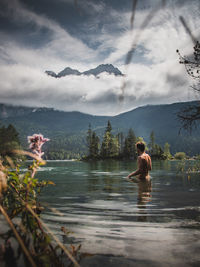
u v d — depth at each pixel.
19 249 1.43
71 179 8.20
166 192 4.90
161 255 1.67
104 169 16.12
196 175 9.24
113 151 97.69
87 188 5.70
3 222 2.17
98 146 101.94
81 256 1.57
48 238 1.45
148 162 7.97
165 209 3.28
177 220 2.69
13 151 1.30
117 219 2.75
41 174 10.70
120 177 8.91
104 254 1.67
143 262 1.54
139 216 2.90
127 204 3.68
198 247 1.83
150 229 2.35
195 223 2.54
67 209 3.32
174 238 2.05
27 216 1.65
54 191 5.18
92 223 2.57
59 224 2.52
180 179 7.63
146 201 3.92
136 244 1.90
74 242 1.93
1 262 1.35
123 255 1.64
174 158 80.75
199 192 4.87
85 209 3.32
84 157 96.31
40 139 1.62
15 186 1.90
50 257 1.36
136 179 7.83
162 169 14.21
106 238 2.05
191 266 1.48
